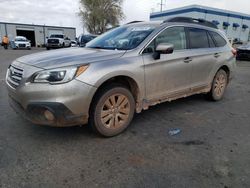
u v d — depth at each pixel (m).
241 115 4.63
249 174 2.66
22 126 3.80
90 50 3.82
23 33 47.94
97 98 3.27
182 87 4.44
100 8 47.03
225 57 5.39
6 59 14.37
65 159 2.91
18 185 2.41
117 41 4.12
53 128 3.75
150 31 3.99
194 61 4.54
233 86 7.45
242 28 42.12
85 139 3.43
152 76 3.79
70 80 2.95
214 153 3.12
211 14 36.53
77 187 2.41
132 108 3.70
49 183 2.46
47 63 3.09
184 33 4.48
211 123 4.18
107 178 2.56
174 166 2.80
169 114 4.59
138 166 2.79
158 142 3.40
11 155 2.96
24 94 2.99
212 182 2.52
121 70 3.34
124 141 3.42
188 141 3.46
